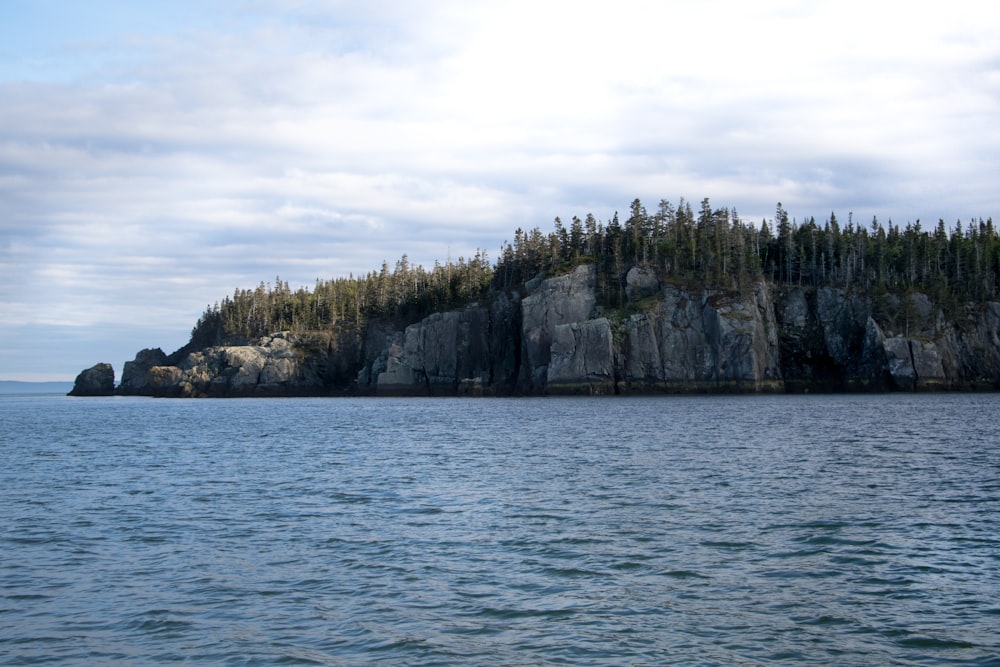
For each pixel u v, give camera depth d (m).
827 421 94.50
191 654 20.47
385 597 24.53
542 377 195.00
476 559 28.59
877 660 19.55
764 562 27.84
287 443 76.75
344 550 30.28
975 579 25.66
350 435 85.81
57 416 144.25
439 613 23.06
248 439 82.88
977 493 40.81
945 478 46.19
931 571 26.53
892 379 181.12
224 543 31.88
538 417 111.12
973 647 20.25
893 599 23.84
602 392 184.50
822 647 20.36
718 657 19.81
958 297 195.62
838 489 42.53
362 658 20.05
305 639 21.33
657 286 197.12
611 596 24.31
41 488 47.75
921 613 22.67
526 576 26.44
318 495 43.12
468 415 120.50
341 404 174.88
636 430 84.69
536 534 32.25
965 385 182.75
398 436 82.94
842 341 194.12
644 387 185.50
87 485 48.84
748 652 20.11
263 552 30.28
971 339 186.50
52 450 73.50
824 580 25.72
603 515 35.94
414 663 19.70
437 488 44.75
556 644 20.70
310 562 28.67
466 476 49.69
